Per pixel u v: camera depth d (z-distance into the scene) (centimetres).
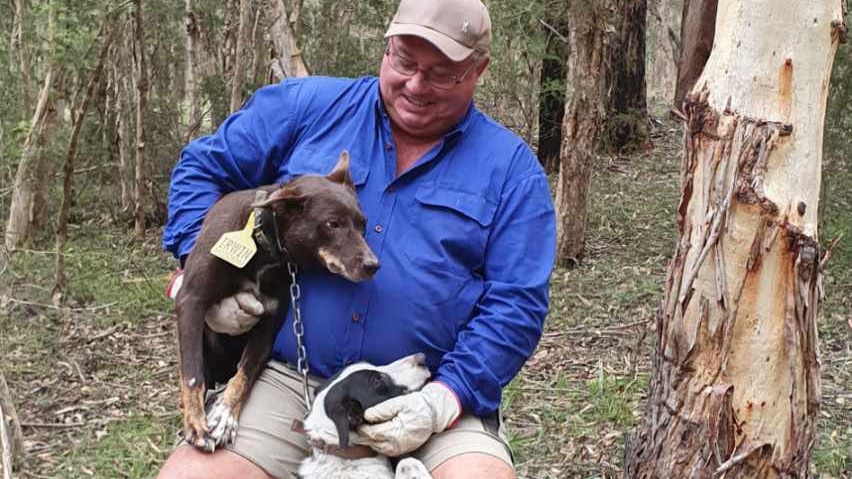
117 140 1168
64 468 513
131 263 965
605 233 988
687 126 340
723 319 331
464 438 306
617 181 1189
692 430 342
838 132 818
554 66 1148
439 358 321
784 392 332
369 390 296
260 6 873
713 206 328
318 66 1081
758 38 318
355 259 296
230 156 334
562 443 521
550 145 1277
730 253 327
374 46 1103
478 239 320
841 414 543
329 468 296
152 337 743
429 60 306
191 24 1116
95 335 739
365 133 330
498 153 327
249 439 307
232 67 1123
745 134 321
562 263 883
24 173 962
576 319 742
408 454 311
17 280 831
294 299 313
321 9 1087
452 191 321
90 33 880
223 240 301
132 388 639
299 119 337
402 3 316
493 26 971
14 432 508
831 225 817
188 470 297
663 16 1648
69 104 1073
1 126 935
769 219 320
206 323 313
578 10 848
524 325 315
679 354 344
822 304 706
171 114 1174
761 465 335
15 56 1028
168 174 1172
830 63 321
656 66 1888
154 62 1158
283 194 298
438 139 327
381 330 315
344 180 312
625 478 379
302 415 315
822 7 313
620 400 561
